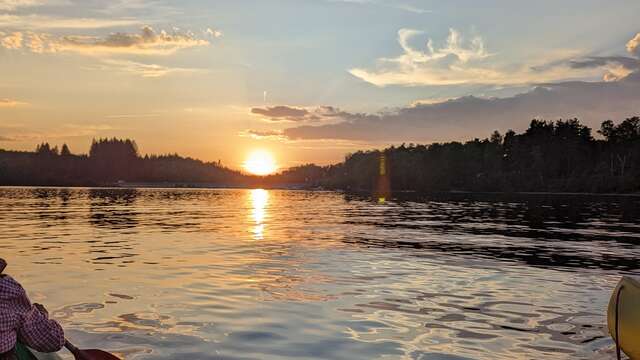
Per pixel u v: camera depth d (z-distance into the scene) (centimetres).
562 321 773
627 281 635
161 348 637
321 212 4225
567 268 1288
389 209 4838
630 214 4138
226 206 5381
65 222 2781
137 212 3903
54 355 412
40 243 1753
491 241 1933
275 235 2123
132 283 1040
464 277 1141
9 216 3300
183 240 1892
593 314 816
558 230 2491
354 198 9312
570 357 614
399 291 984
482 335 700
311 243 1822
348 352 630
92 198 7419
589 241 1975
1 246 1659
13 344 354
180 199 7731
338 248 1670
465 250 1644
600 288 1028
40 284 1021
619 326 614
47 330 367
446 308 851
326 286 1027
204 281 1069
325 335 698
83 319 761
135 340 666
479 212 4306
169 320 763
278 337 688
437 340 678
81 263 1302
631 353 601
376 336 694
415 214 3938
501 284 1062
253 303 876
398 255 1508
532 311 833
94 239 1900
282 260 1389
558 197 10519
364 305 868
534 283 1077
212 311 819
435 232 2312
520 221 3169
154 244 1750
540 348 646
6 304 353
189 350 631
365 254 1525
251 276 1135
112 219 3070
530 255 1540
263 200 7888
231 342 664
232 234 2150
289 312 817
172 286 1013
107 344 648
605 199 9075
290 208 5019
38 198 7206
